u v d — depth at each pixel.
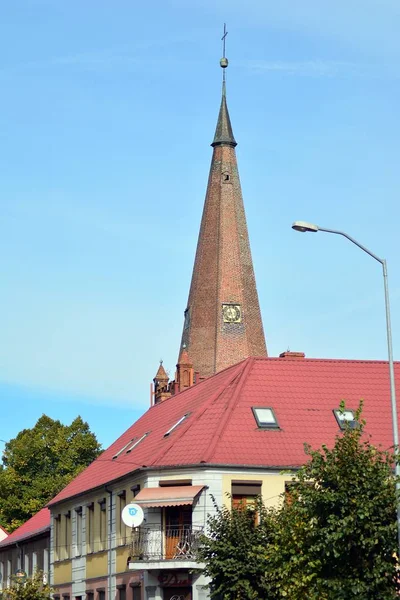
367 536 36.62
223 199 153.75
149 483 57.41
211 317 148.62
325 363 63.31
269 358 63.00
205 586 46.31
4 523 112.31
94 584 69.06
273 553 39.53
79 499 73.62
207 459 55.75
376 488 36.94
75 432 115.62
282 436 57.53
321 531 36.59
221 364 146.38
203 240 153.12
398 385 62.78
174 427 62.28
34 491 112.62
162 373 133.00
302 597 38.44
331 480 37.41
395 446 37.47
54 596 78.81
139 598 60.00
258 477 56.03
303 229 40.22
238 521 46.00
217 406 60.12
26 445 113.81
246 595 44.81
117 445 78.19
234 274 150.62
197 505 55.72
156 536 57.12
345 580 36.59
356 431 38.28
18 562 93.31
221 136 156.00
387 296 40.16
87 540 71.44
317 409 59.66
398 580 37.62
